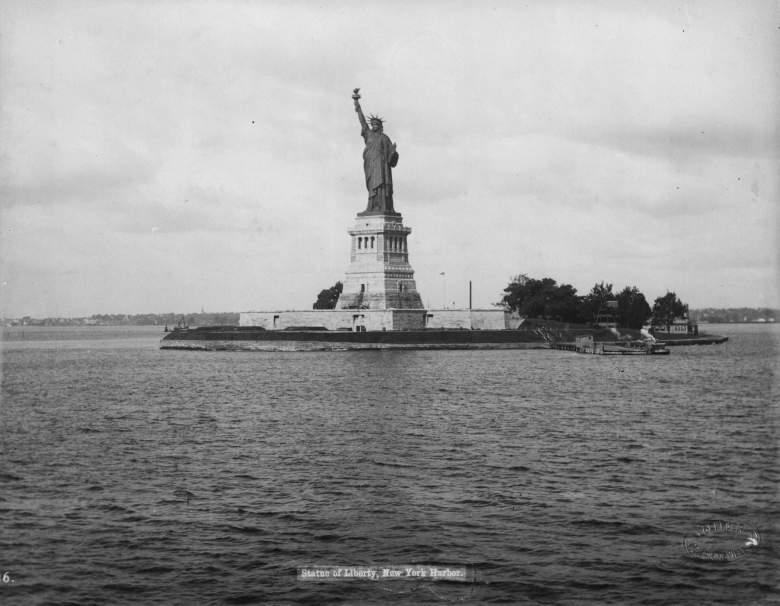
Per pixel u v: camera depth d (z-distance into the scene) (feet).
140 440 460.14
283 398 617.62
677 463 407.64
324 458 415.85
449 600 268.62
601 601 268.62
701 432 482.69
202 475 384.88
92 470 393.50
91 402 603.26
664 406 581.94
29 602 266.98
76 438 464.65
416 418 527.40
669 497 353.51
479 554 298.56
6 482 372.58
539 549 301.63
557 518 328.90
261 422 514.68
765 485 369.71
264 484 370.94
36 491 360.28
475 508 340.18
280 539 310.04
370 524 322.14
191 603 267.39
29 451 431.02
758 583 276.82
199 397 628.28
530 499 350.64
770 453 428.15
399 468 396.37
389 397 621.72
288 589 275.39
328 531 315.99
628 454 426.51
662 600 269.03
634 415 543.39
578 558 294.66
